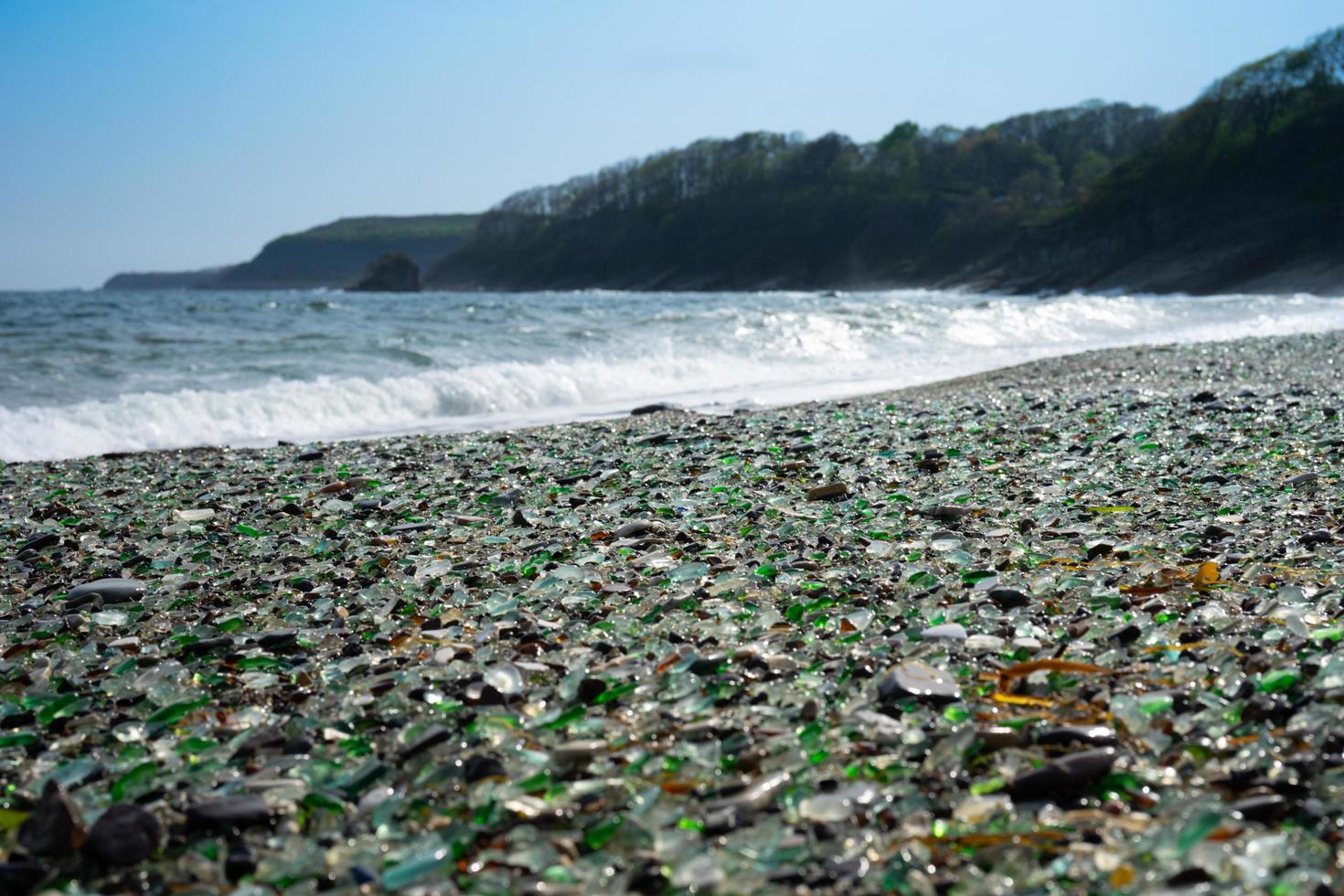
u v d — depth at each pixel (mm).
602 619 887
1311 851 508
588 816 579
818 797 567
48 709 749
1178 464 1444
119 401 2600
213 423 2535
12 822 597
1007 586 905
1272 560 949
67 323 5824
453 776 624
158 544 1259
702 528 1184
